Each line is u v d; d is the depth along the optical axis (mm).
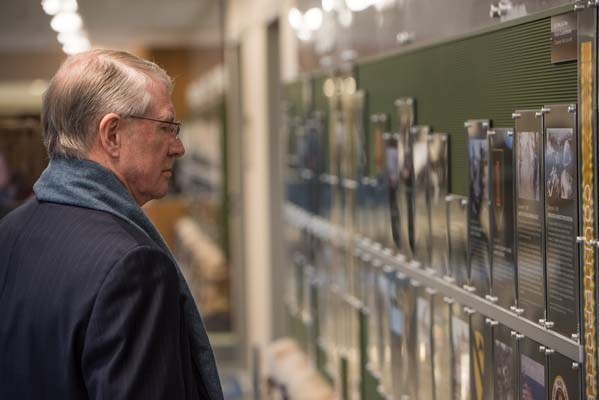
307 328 5941
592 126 2279
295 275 6293
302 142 5945
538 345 2607
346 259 4887
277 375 6082
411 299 3760
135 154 2246
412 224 3732
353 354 4809
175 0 7434
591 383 2324
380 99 4199
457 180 3244
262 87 7203
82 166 2219
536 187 2584
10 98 6703
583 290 2352
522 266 2691
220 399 2289
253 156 7617
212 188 7918
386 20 4066
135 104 2227
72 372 2045
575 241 2377
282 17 6508
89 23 7203
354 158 4660
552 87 2525
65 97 2223
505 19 2812
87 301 2021
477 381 3070
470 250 3098
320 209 5492
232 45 7723
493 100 2912
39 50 6938
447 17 3303
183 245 7883
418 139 3598
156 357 2000
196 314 2287
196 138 7773
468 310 3117
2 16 6906
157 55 7562
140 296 2016
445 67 3328
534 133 2590
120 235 2094
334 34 5031
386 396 4180
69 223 2154
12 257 2215
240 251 7984
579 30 2348
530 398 2668
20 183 6531
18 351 2162
